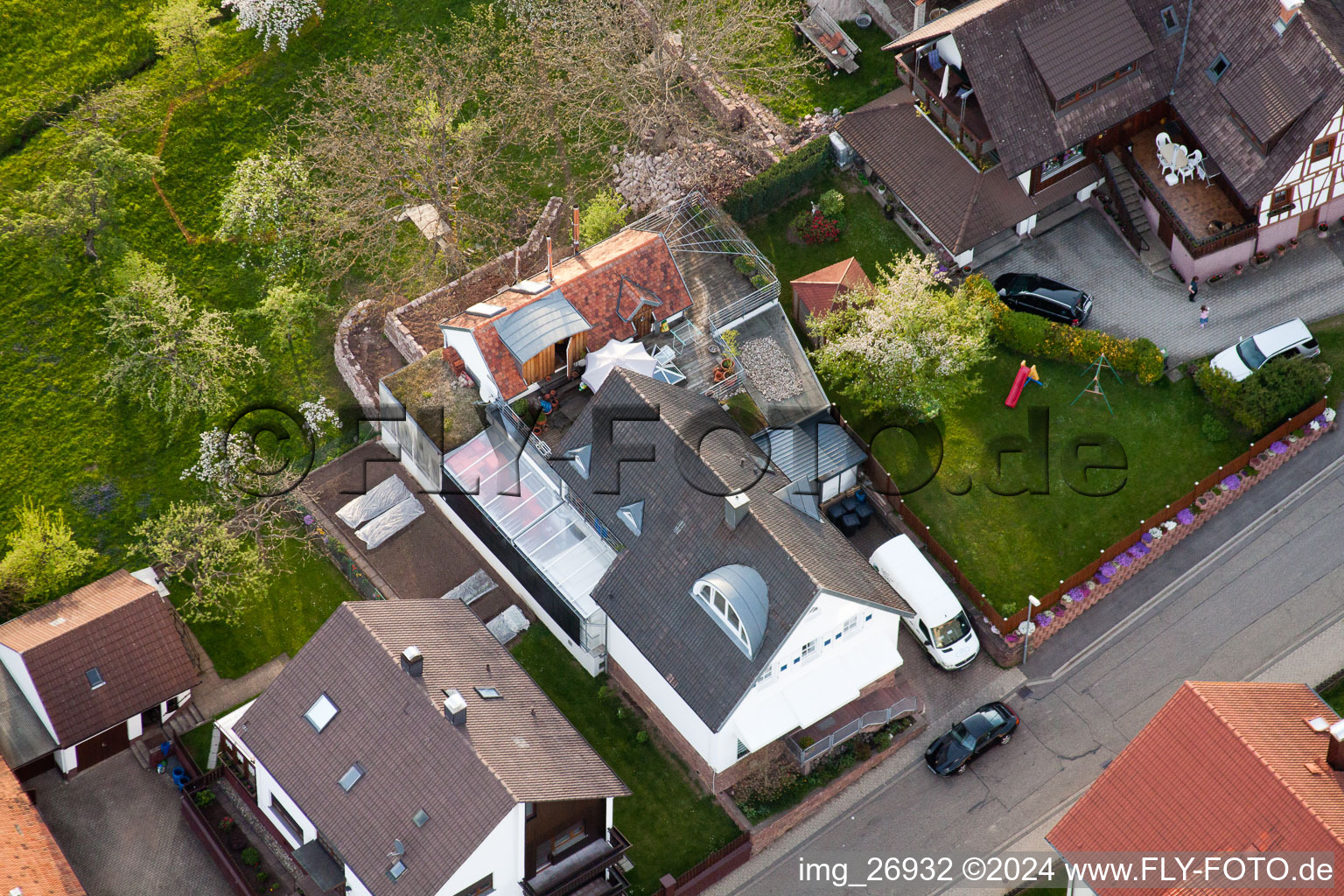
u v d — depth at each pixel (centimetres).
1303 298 6988
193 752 6366
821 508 6781
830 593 5675
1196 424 6769
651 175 7494
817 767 6125
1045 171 7094
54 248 7250
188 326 7388
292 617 6712
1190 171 7031
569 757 5719
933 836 6041
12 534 6881
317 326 7438
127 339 7150
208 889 6009
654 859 5978
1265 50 6719
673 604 5909
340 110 7338
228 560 6606
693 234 7169
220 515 6956
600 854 5769
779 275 7294
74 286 7469
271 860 6019
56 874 5606
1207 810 5175
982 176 7044
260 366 7331
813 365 7000
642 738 6250
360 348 7338
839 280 6925
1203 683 5403
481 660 5966
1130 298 7069
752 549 5788
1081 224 7294
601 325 6744
